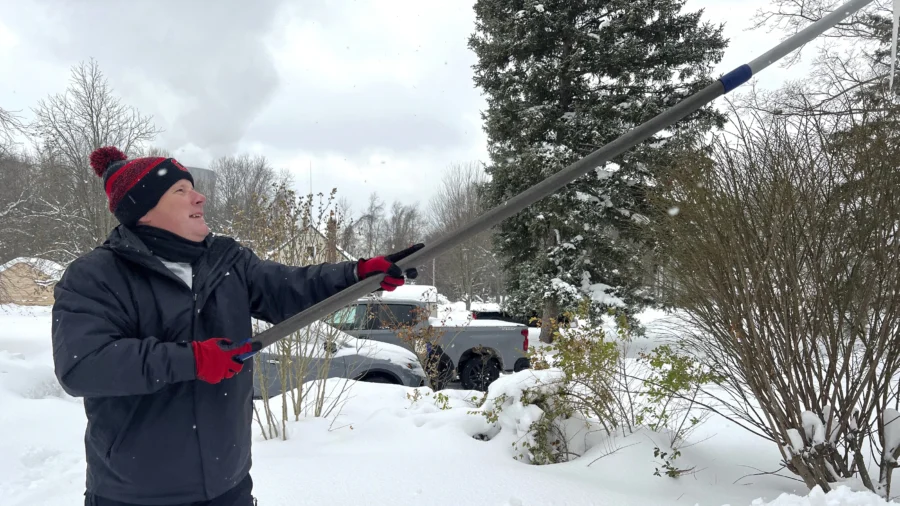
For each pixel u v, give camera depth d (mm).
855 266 2973
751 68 1820
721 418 4520
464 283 29578
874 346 2977
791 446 3045
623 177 13086
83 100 20594
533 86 13875
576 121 13477
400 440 4309
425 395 5656
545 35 13781
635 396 4320
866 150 3041
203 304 1656
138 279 1569
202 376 1420
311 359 5074
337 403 5297
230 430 1617
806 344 3047
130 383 1354
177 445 1504
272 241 5152
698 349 3775
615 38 13789
